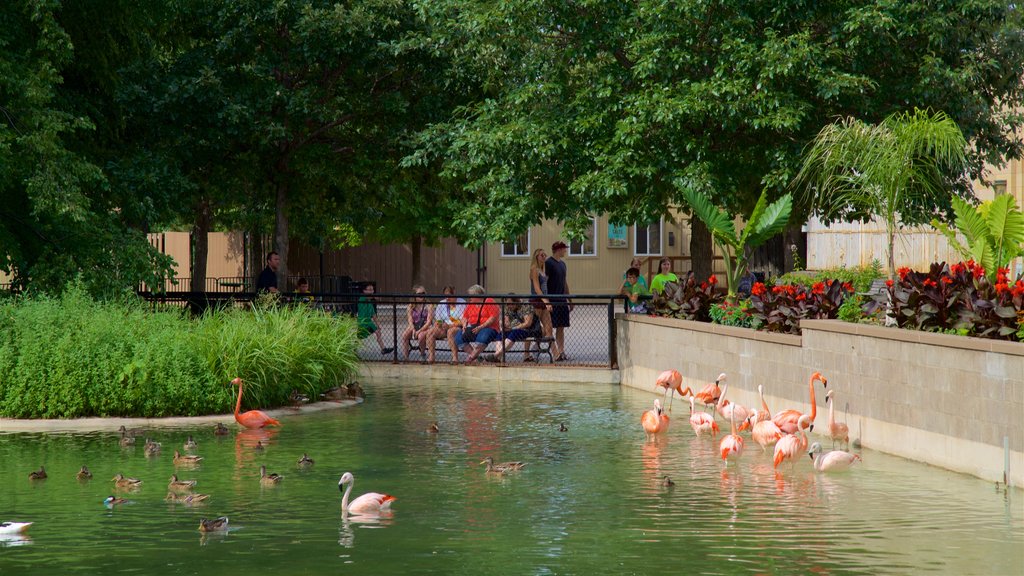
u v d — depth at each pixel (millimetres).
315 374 18047
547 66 23750
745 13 21562
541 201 23578
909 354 12688
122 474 11945
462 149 25625
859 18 20500
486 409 17406
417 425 15648
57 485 11344
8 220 21875
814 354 14797
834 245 31531
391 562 8211
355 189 31453
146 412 16234
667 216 24797
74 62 23016
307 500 10562
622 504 10297
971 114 21969
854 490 10922
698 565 8086
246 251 44031
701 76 22422
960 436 11781
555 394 19531
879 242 29672
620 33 22422
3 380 16172
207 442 14164
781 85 21094
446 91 27625
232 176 29562
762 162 22531
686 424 15719
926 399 12375
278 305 22359
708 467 12297
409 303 22875
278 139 27281
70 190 19938
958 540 8805
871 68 22266
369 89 28047
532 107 23969
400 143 26953
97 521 9695
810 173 21203
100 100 24234
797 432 13523
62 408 16062
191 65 26656
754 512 9922
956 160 20359
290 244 46031
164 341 16781
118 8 22969
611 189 21109
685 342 18766
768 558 8266
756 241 19922
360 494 10844
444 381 21750
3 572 8008
